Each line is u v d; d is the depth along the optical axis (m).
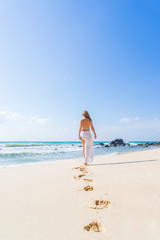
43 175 3.77
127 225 1.43
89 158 5.22
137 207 1.78
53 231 1.41
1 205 2.03
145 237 1.24
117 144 33.84
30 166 5.39
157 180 2.80
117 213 1.67
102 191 2.37
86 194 2.29
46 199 2.18
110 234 1.31
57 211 1.80
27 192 2.51
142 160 5.43
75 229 1.42
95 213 1.70
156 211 1.66
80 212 1.74
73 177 3.39
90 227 1.45
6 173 4.21
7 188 2.76
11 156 11.14
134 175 3.25
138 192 2.24
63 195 2.30
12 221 1.61
